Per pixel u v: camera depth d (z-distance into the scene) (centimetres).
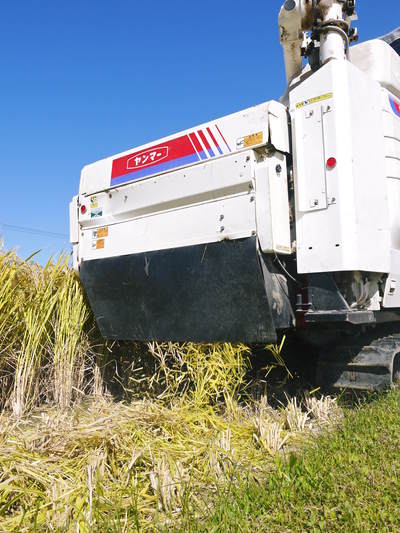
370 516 222
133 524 233
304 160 390
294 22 466
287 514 232
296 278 407
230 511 233
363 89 408
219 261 408
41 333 487
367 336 444
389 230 420
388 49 478
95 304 512
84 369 530
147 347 506
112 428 321
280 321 393
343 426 348
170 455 302
